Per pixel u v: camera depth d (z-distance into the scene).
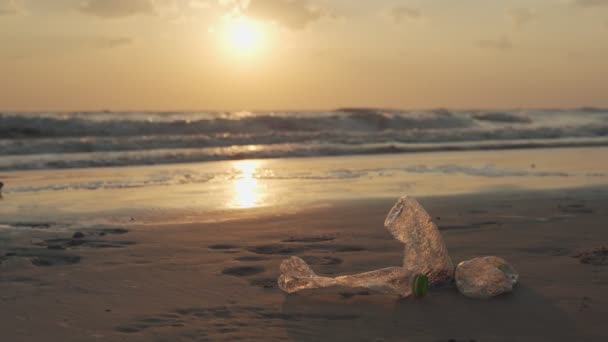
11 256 4.48
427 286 3.37
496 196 7.76
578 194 7.89
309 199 7.78
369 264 4.18
